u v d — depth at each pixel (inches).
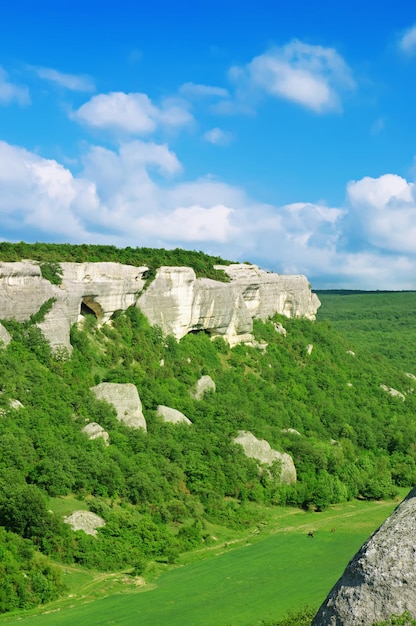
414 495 1360.7
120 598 3016.7
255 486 4488.2
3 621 2728.8
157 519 3747.5
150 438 4328.3
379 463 5398.6
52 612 2839.6
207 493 4168.3
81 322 4854.8
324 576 3361.2
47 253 4953.3
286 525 4195.4
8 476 3385.8
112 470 3809.1
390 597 1245.7
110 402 4357.8
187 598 3041.3
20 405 3880.4
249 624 2738.7
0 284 4183.1
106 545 3351.4
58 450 3695.9
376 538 1304.1
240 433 4790.8
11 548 3063.5
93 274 4869.6
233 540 3873.0
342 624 1259.8
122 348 4938.5
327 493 4638.3
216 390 5315.0
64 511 3437.5
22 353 4202.8
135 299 5226.4
